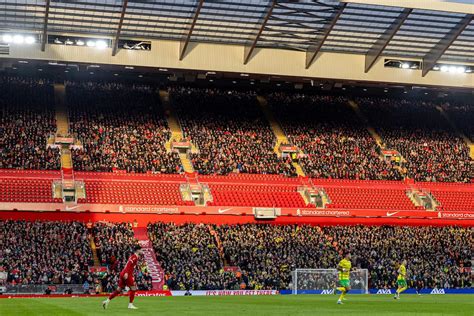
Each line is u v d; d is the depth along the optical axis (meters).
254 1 59.59
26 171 66.62
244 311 26.12
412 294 55.50
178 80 81.25
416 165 80.62
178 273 55.56
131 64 63.03
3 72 80.12
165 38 63.78
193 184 71.06
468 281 62.94
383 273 60.50
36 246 55.19
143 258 56.66
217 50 64.88
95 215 64.56
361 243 65.38
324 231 67.44
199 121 80.50
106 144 72.88
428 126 88.00
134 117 78.31
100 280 52.50
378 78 68.75
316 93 89.94
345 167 78.00
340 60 67.69
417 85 70.50
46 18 57.06
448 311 27.91
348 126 85.06
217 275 56.16
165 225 63.03
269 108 86.06
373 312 26.19
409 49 68.56
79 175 68.06
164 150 74.38
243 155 76.38
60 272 52.09
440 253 65.81
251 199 70.88
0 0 56.50
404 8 60.16
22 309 26.69
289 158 77.56
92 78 82.25
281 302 36.03
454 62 70.75
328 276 56.59
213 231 64.50
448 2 60.09
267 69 65.81
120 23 58.53
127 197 66.88
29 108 75.69
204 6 59.69
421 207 74.44
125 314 23.78
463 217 74.62
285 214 69.75
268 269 58.31
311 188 74.12
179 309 27.48
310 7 60.06
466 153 84.38
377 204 73.50
